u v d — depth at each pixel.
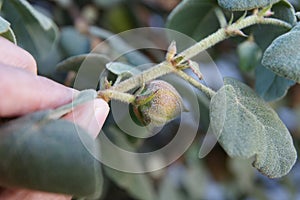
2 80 0.16
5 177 0.15
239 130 0.19
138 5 0.34
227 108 0.19
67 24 0.32
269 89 0.22
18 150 0.14
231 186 0.35
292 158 0.19
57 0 0.31
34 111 0.16
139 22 0.34
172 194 0.32
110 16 0.34
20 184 0.14
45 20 0.25
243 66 0.26
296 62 0.18
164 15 0.34
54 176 0.14
